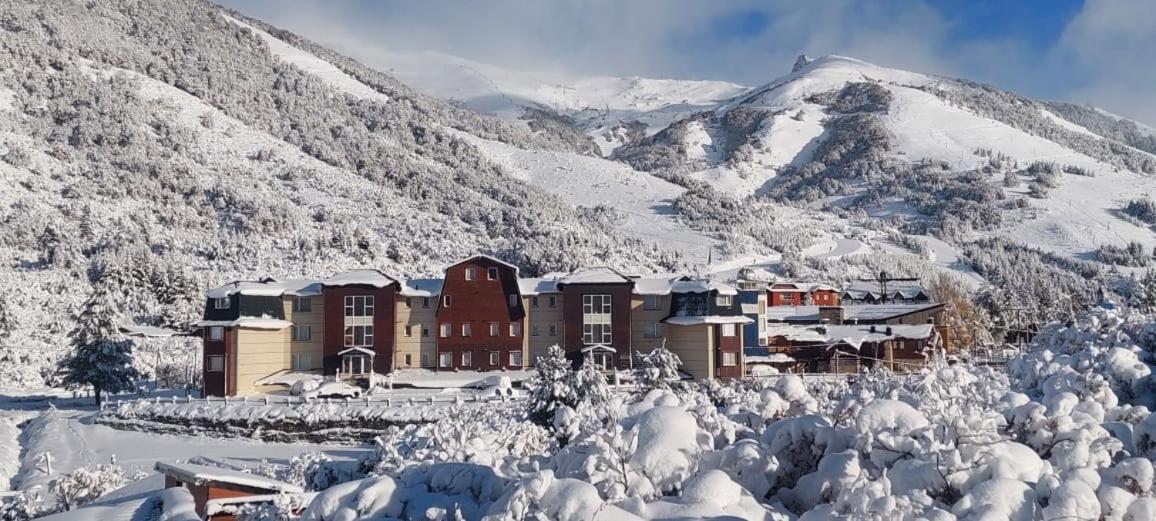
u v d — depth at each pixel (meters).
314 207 189.25
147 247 141.62
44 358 98.25
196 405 61.69
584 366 38.56
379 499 11.63
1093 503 9.55
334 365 69.44
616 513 10.48
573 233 187.62
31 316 110.00
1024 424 12.16
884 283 109.25
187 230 161.88
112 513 23.59
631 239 199.88
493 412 42.94
